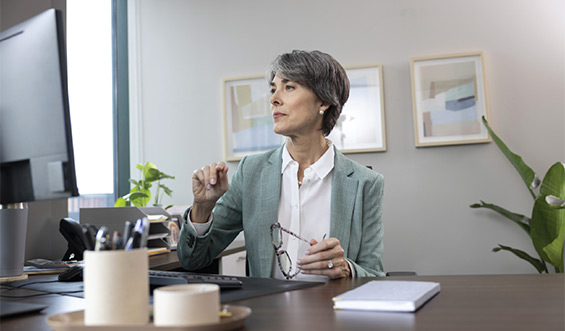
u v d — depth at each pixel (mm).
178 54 3639
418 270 3191
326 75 1561
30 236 1978
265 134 3482
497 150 3156
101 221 2146
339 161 1619
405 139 3262
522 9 3180
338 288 1021
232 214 1651
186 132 3596
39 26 890
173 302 627
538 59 3146
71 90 3092
